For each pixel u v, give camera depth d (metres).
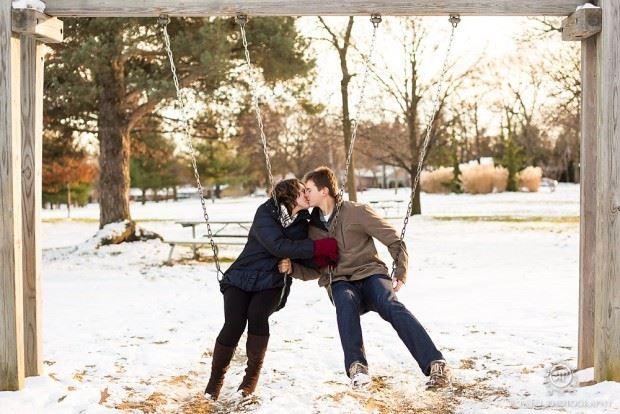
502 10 4.66
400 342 6.14
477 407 4.27
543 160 74.31
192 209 42.97
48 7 4.55
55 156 20.20
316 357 5.65
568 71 21.75
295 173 54.09
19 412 4.02
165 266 13.30
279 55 16.38
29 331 4.64
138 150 21.98
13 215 4.34
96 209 54.88
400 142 30.19
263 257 4.52
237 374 5.21
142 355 5.78
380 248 15.63
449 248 15.23
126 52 14.37
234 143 24.55
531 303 8.11
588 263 4.74
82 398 4.37
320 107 19.45
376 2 4.62
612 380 4.46
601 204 4.49
